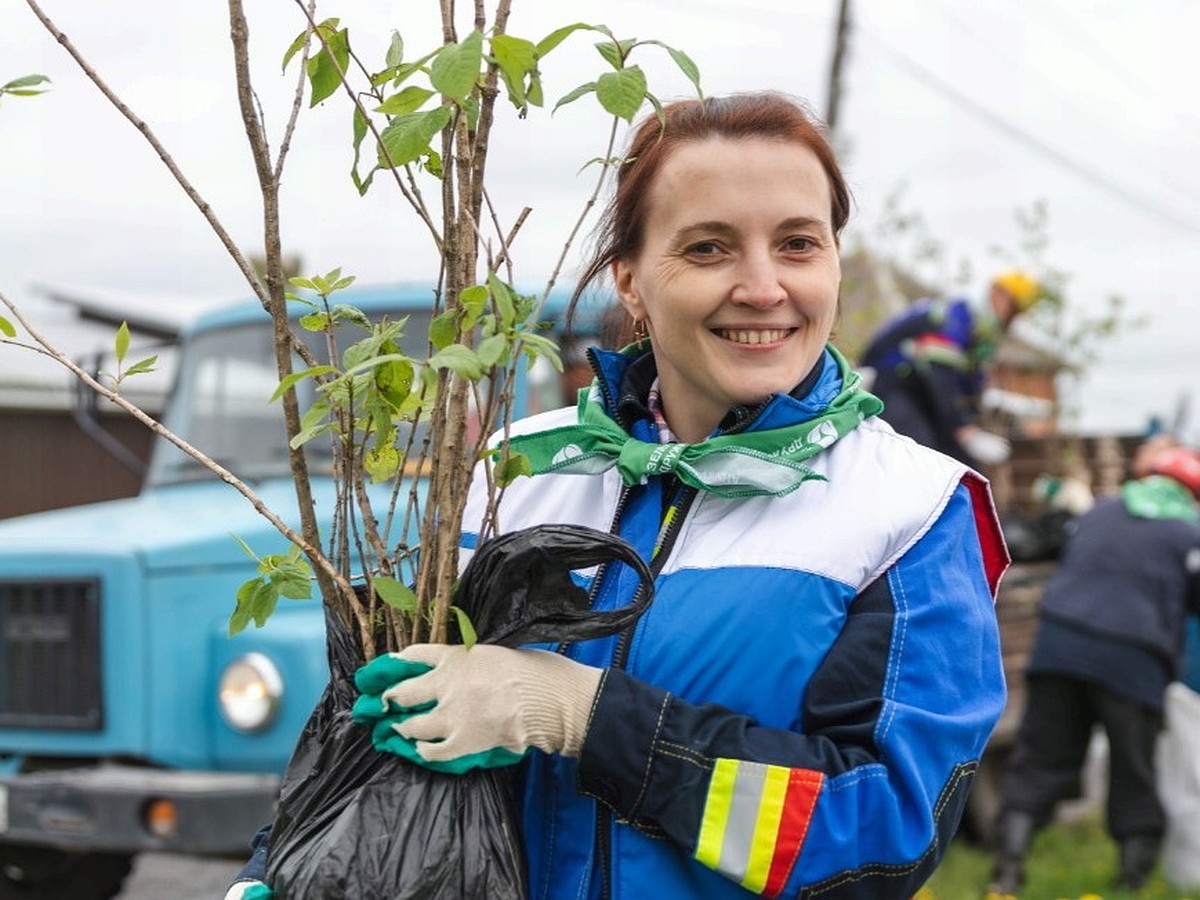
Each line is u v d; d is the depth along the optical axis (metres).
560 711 1.55
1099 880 5.56
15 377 10.87
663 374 1.78
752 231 1.64
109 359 5.64
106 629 4.49
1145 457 6.21
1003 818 5.50
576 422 1.85
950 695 1.59
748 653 1.58
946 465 1.68
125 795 4.21
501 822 1.56
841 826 1.50
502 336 1.43
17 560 4.66
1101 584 5.50
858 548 1.60
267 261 1.59
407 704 1.53
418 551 1.69
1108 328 10.80
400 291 4.94
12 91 1.53
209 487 5.18
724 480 1.63
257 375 5.25
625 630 1.63
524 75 1.48
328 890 1.48
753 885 1.50
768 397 1.66
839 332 2.00
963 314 6.31
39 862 4.91
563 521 1.78
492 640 1.56
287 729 4.19
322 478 4.91
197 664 4.39
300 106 1.58
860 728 1.54
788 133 1.67
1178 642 5.48
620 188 1.75
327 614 1.68
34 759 4.70
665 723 1.53
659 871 1.56
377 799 1.53
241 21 1.52
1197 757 5.45
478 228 1.56
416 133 1.50
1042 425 9.31
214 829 4.16
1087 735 5.59
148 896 5.50
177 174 1.56
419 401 1.61
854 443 1.70
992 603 1.70
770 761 1.51
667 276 1.68
